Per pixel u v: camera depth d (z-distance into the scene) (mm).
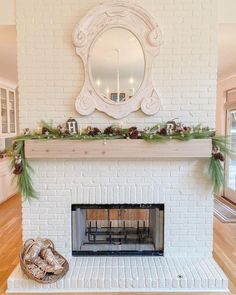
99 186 2824
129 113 2764
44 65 2736
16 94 6422
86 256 2850
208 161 2781
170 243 2863
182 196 2832
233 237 3658
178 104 2766
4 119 5789
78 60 2732
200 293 2443
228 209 4965
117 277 2482
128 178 2814
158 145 2627
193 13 2693
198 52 2725
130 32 2688
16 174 2713
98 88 2736
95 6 2654
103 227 3057
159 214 2854
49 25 2701
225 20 2695
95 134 2637
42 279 2391
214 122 2779
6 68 4656
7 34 3004
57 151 2648
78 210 2863
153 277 2480
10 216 4605
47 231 2852
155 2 2680
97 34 2684
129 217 3051
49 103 2768
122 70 2719
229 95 5574
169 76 2742
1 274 2746
